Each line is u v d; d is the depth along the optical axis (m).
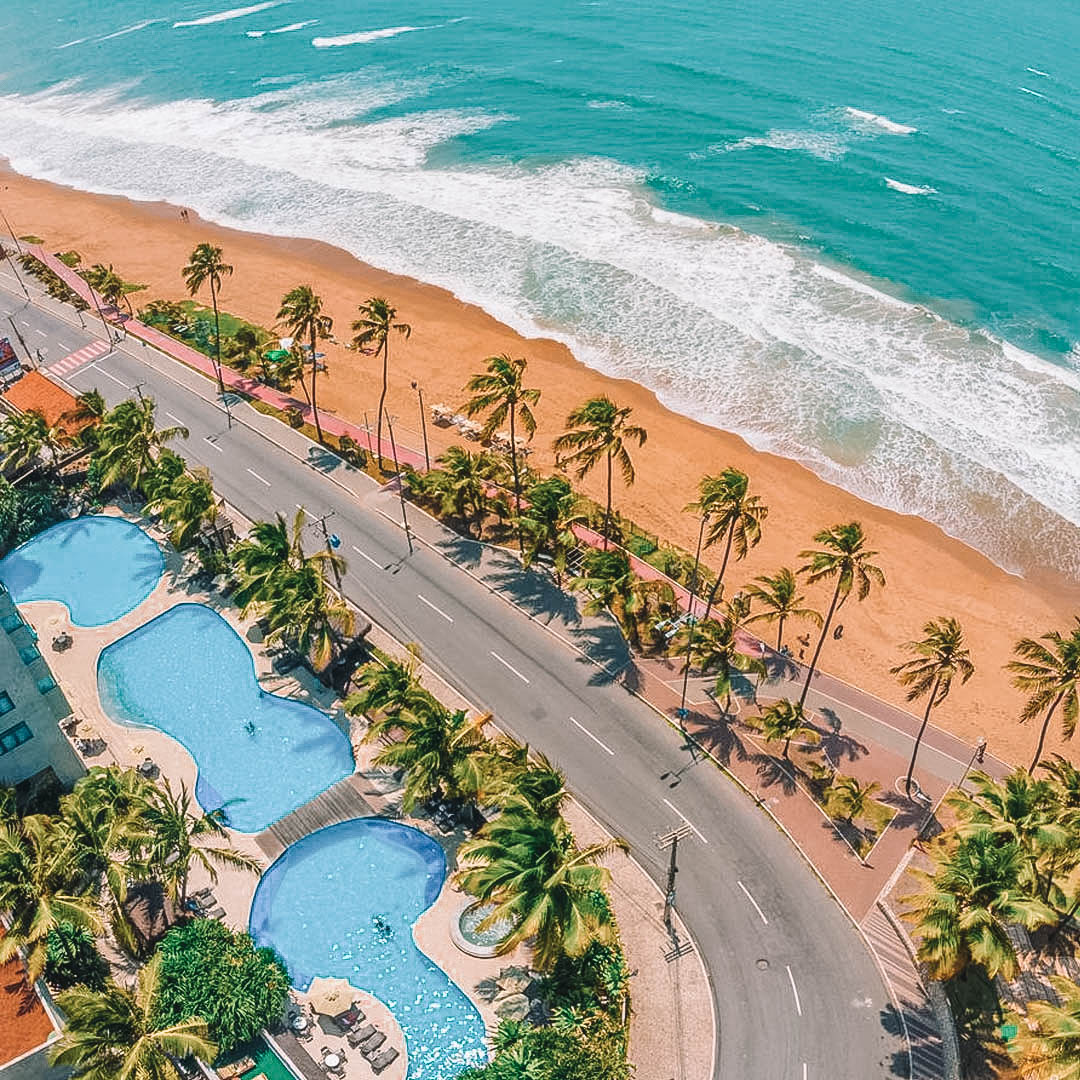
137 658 71.88
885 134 160.50
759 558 83.81
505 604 76.06
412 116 179.38
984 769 65.12
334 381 106.38
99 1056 40.00
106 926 53.12
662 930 54.44
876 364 107.56
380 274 129.50
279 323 118.06
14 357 102.88
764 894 56.22
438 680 69.69
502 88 189.38
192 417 98.19
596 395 104.94
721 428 100.38
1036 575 83.69
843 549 61.69
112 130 187.38
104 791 52.19
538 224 138.25
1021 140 156.38
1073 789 53.19
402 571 79.31
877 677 72.12
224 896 55.50
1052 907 49.22
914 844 57.25
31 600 77.50
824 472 94.44
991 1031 49.38
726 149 157.88
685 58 197.75
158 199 155.88
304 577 66.06
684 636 72.56
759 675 70.56
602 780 62.84
